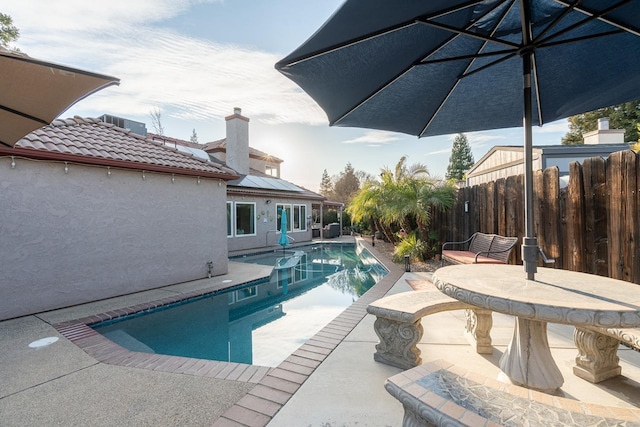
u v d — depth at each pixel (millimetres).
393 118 3580
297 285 9312
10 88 2303
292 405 2723
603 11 2316
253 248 16344
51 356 3914
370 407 2674
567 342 3965
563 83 3342
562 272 2969
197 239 8570
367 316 5082
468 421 1516
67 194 6188
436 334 4293
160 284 7688
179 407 2801
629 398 2744
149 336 5465
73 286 6219
